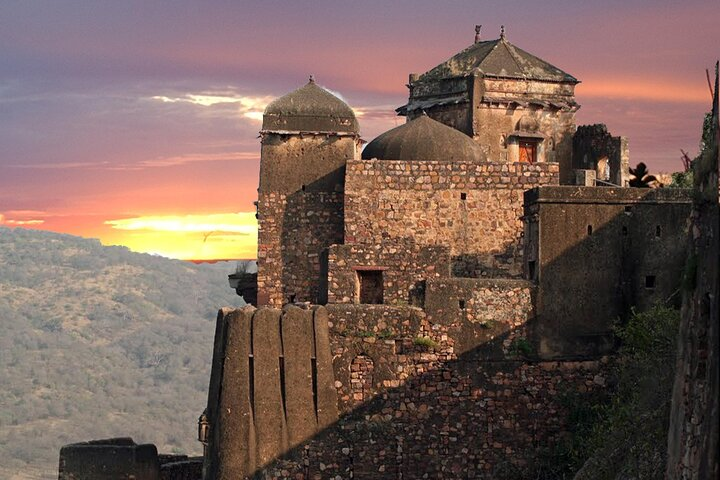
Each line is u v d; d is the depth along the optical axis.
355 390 38.81
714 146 25.38
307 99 47.50
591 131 54.00
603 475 33.91
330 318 39.09
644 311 39.06
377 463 38.59
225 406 38.19
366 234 45.25
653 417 33.44
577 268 39.16
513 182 45.34
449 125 54.00
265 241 47.03
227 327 38.69
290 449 38.22
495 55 54.88
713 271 24.55
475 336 39.16
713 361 24.22
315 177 47.12
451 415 38.97
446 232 45.28
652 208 39.19
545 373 39.03
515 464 38.75
